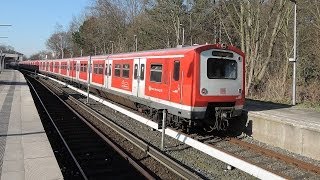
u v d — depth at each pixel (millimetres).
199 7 41312
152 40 53938
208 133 14656
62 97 27375
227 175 9320
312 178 9312
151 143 12430
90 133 14141
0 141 10688
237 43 38625
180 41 47000
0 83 36219
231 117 13914
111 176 9055
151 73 15867
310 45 30047
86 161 10320
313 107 16734
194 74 12898
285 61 30391
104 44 74938
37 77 59625
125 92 19203
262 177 8016
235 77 13789
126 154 10469
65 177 8828
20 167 8188
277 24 26281
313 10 28297
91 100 25547
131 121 16906
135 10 69125
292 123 11859
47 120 17047
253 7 26719
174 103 13852
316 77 28781
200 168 9875
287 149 12078
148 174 8820
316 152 11031
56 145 12188
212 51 13211
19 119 14602
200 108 13047
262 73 26641
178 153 11281
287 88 23312
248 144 12328
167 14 47406
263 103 18766
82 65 30953
